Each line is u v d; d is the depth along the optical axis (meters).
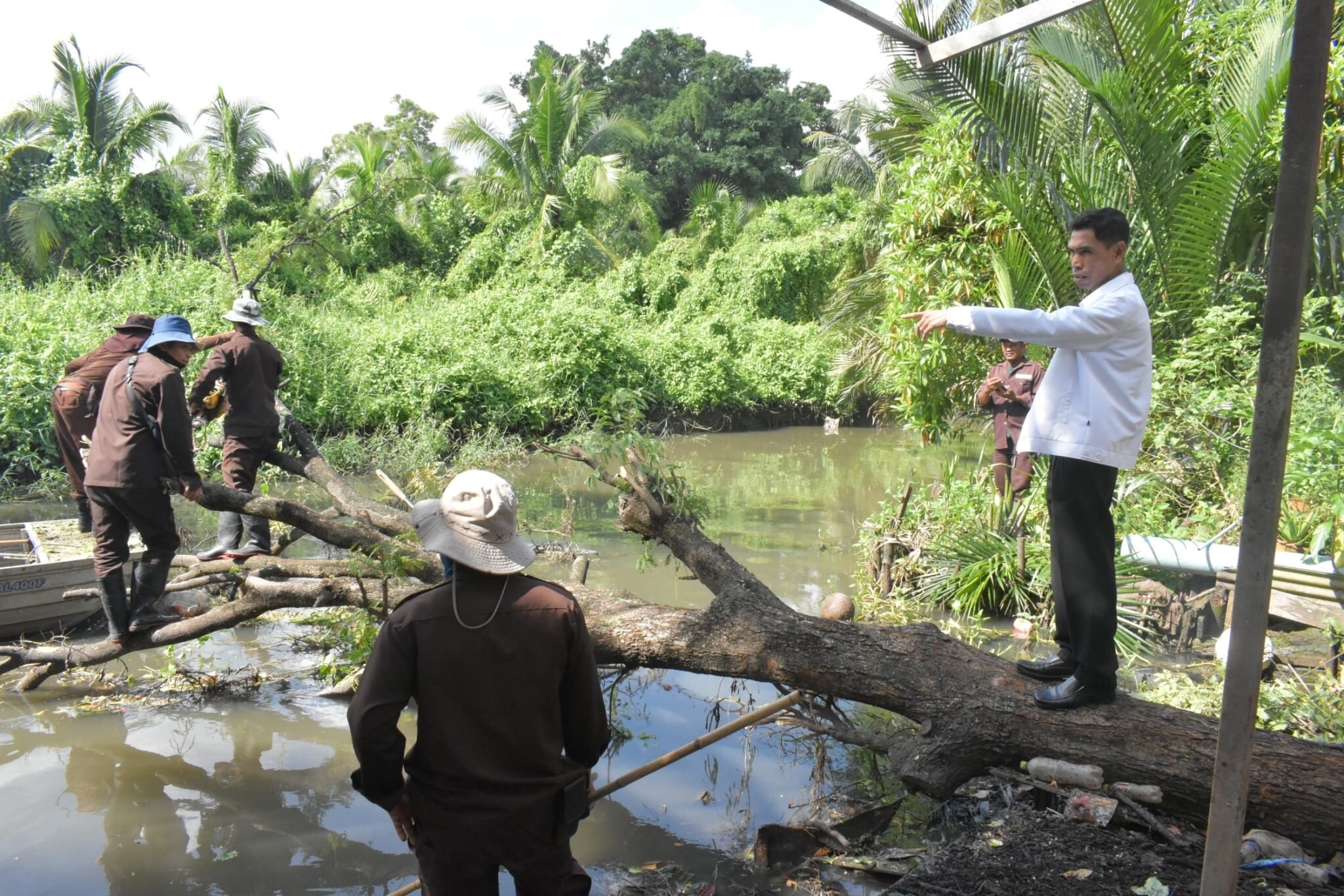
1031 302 8.95
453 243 30.38
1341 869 3.38
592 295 24.52
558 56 52.00
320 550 8.78
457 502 2.59
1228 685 2.26
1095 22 9.01
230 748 5.09
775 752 5.03
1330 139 8.88
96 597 6.25
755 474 14.89
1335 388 8.38
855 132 24.33
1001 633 6.91
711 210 34.19
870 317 14.23
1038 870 3.34
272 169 30.70
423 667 2.50
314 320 16.97
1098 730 3.80
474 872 2.60
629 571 8.29
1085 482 3.48
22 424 11.98
